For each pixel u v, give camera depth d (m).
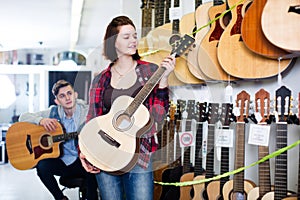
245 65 1.80
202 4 2.01
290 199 1.65
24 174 5.43
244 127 1.83
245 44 1.74
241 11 1.83
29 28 6.25
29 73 7.81
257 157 1.93
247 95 1.84
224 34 1.86
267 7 1.63
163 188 2.04
